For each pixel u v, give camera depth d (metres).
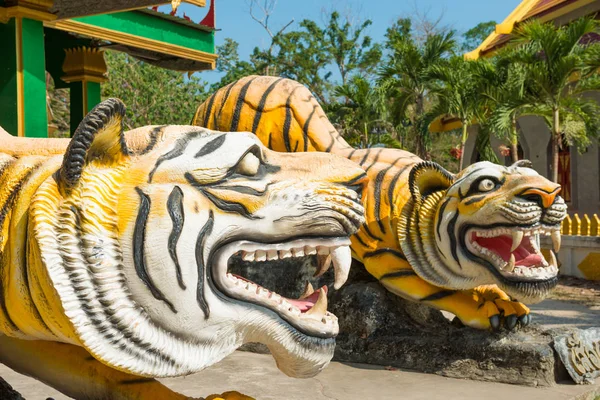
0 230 1.97
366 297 5.09
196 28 11.05
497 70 14.04
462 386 4.33
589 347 4.63
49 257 1.79
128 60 25.03
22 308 1.92
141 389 2.21
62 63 11.57
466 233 4.48
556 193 4.21
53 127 13.39
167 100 24.20
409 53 18.14
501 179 4.38
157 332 1.92
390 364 4.87
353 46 35.09
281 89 5.66
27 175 2.04
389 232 4.98
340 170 2.22
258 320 2.08
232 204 2.04
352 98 22.77
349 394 4.07
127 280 1.87
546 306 8.27
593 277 10.45
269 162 2.19
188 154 2.03
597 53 12.16
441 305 4.86
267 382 4.25
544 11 18.11
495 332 4.64
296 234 2.14
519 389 4.27
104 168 1.92
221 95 5.88
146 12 10.23
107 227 1.86
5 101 7.62
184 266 1.94
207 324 2.00
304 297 2.33
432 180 4.77
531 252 4.54
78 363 2.30
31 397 3.55
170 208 1.93
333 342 2.21
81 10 8.61
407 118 22.55
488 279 4.50
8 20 7.57
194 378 4.31
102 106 1.83
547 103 12.91
